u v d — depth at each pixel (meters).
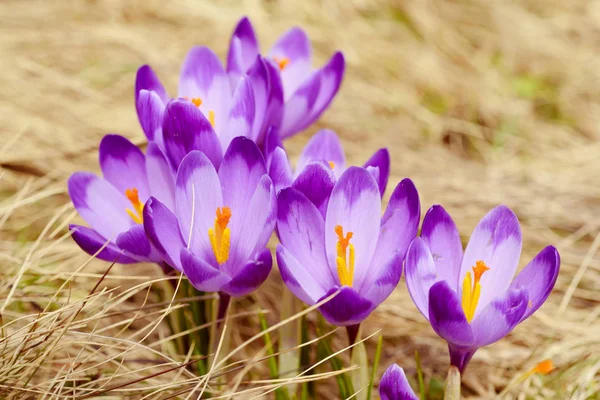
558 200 1.08
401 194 0.79
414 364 0.91
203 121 0.80
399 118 1.32
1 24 1.37
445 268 0.79
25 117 1.11
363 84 1.38
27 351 0.81
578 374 0.90
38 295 0.88
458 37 1.54
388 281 0.78
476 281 0.79
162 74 1.29
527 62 1.50
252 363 0.81
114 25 1.41
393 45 1.49
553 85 1.44
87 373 0.84
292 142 1.18
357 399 0.81
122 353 0.82
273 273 0.95
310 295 0.79
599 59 1.50
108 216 0.83
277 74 0.83
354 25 1.52
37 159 1.01
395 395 0.78
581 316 0.94
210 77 0.84
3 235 0.97
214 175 0.79
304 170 0.79
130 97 1.22
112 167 0.83
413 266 0.78
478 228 0.79
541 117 1.35
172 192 0.82
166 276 0.83
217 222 0.79
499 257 0.79
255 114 0.83
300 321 0.83
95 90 1.22
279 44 0.89
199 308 0.84
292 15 1.52
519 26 1.59
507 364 0.91
